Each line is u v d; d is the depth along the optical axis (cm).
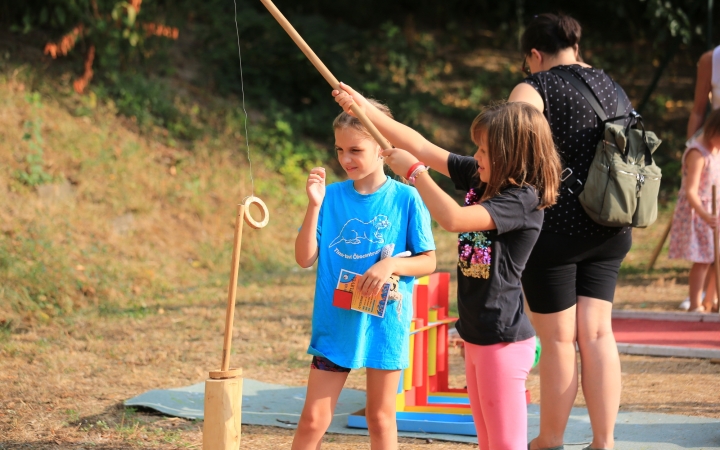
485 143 363
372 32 2333
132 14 1328
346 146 391
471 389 379
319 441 391
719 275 809
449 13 2609
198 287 1020
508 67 2327
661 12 1733
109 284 938
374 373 389
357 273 389
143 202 1162
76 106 1272
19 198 1023
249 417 545
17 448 468
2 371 631
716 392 598
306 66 1758
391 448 395
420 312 555
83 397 575
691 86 2270
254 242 1220
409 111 1848
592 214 411
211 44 1720
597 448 419
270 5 381
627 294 992
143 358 693
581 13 2647
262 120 1616
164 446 480
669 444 481
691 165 810
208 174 1330
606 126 421
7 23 1340
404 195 399
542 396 424
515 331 360
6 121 1117
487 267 357
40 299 838
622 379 641
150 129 1362
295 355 725
